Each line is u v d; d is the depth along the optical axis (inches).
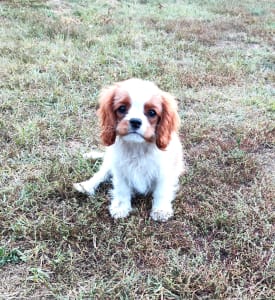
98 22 58.9
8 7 62.0
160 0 78.4
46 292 17.9
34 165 26.1
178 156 24.0
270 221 22.4
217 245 20.6
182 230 21.6
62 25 54.7
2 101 33.9
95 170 26.2
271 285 18.6
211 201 23.7
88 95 36.3
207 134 30.9
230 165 27.4
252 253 20.0
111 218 22.2
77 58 44.2
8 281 18.4
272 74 43.2
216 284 18.2
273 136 31.0
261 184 25.4
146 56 45.9
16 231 20.7
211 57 47.6
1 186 24.2
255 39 56.3
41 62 42.0
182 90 38.4
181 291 18.0
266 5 81.0
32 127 29.9
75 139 29.8
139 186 22.7
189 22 62.6
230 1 82.5
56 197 23.5
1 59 42.2
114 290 17.9
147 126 19.9
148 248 20.0
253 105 36.2
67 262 19.3
